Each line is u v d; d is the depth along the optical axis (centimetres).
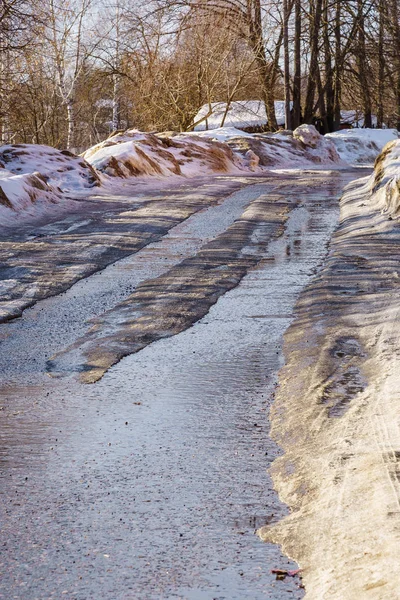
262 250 1647
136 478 591
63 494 563
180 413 740
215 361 914
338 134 6012
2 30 3625
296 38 6381
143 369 888
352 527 476
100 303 1210
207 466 611
